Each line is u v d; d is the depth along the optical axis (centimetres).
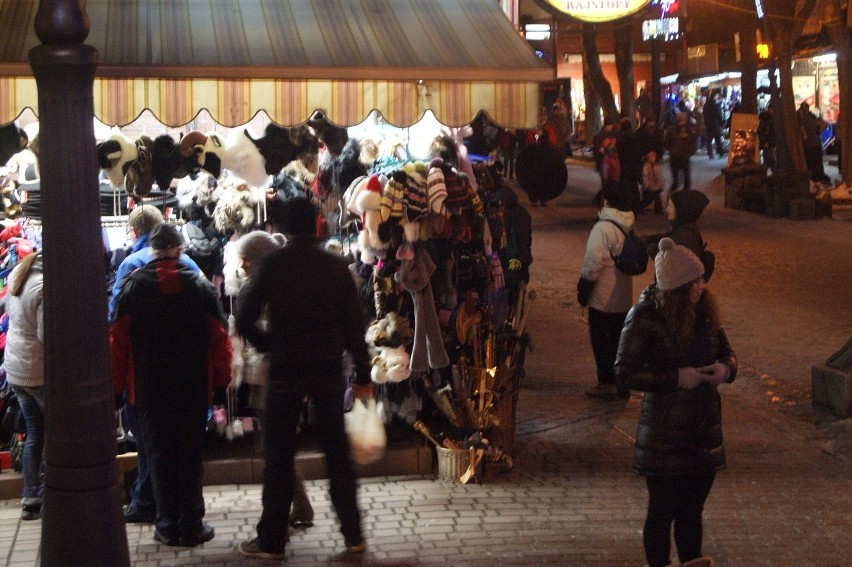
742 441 815
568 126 3906
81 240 441
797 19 2141
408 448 730
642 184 2322
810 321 1236
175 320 593
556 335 1195
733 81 4269
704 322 510
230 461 711
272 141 720
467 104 645
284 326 568
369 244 716
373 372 708
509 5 777
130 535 625
